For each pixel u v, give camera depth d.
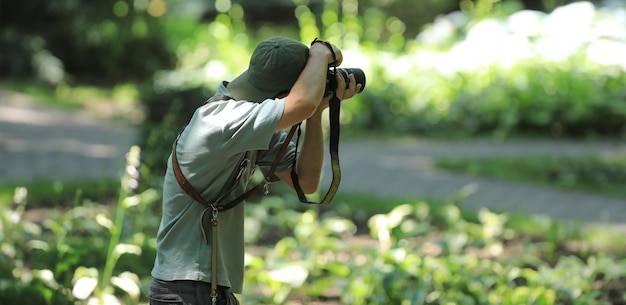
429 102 19.33
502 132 18.06
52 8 24.67
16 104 19.34
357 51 20.88
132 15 24.66
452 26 24.81
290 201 10.39
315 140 4.68
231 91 4.38
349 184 12.72
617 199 12.33
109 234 8.65
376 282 7.04
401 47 23.61
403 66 20.17
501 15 24.27
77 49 24.55
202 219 4.36
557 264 8.73
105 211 9.62
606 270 7.83
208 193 4.36
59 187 10.18
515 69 19.72
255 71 4.34
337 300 7.54
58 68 23.16
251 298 6.93
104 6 24.69
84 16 24.67
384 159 15.11
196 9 31.06
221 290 4.44
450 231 9.32
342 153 15.62
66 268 6.81
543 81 19.14
